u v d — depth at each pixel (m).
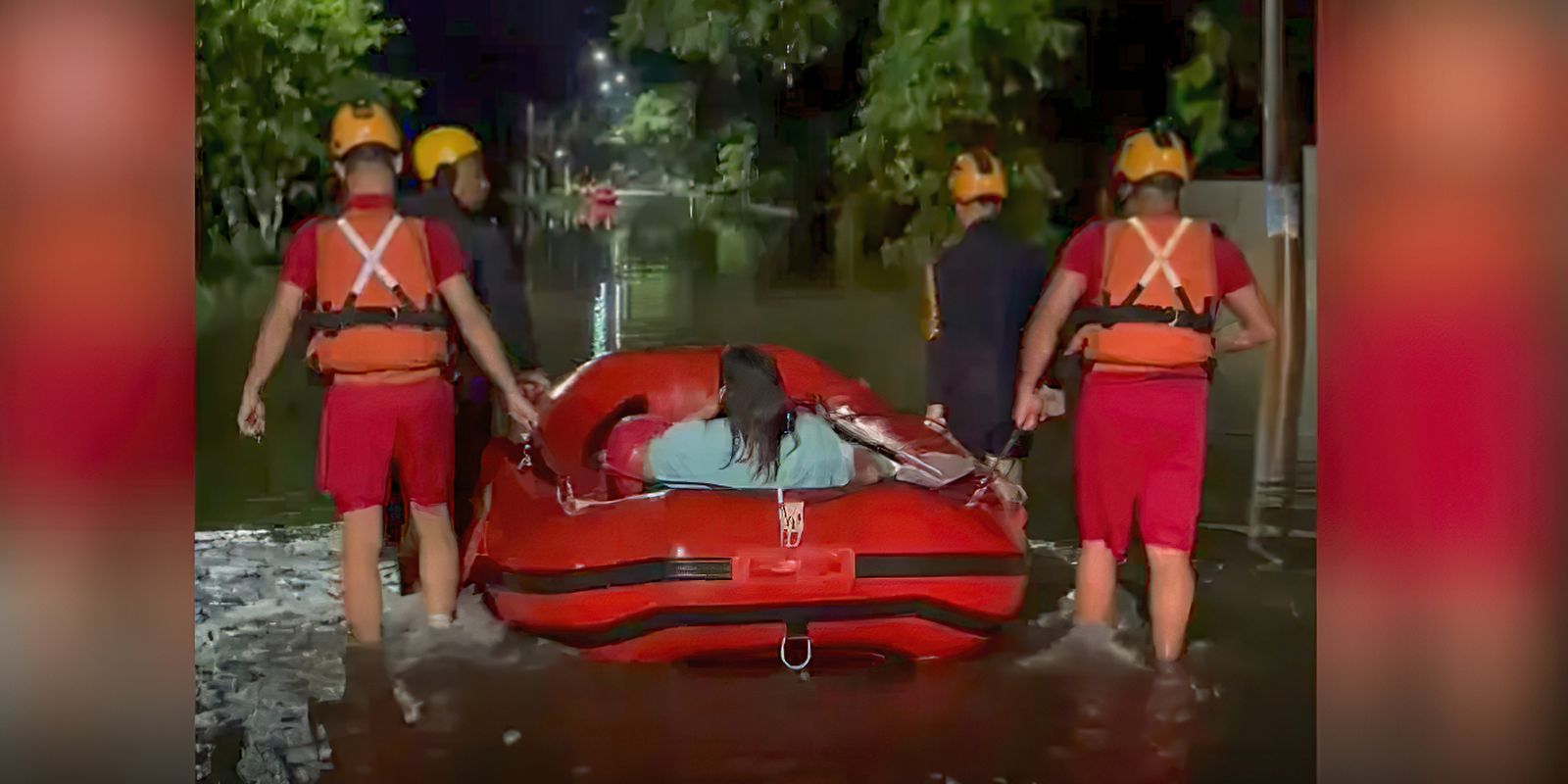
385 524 7.04
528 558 5.86
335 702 5.44
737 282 25.98
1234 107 17.44
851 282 25.52
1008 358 7.37
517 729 5.14
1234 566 7.57
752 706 5.42
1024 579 5.96
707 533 5.61
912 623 5.74
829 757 4.87
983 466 6.55
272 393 13.13
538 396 7.18
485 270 6.98
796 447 6.02
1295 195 9.79
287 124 27.25
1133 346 5.96
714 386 7.14
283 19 26.64
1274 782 4.67
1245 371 13.34
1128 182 6.06
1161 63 19.97
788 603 5.60
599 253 33.34
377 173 6.20
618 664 5.85
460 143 6.94
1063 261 6.12
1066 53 18.14
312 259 6.13
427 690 5.56
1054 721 5.24
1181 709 5.39
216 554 7.70
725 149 51.12
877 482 6.24
